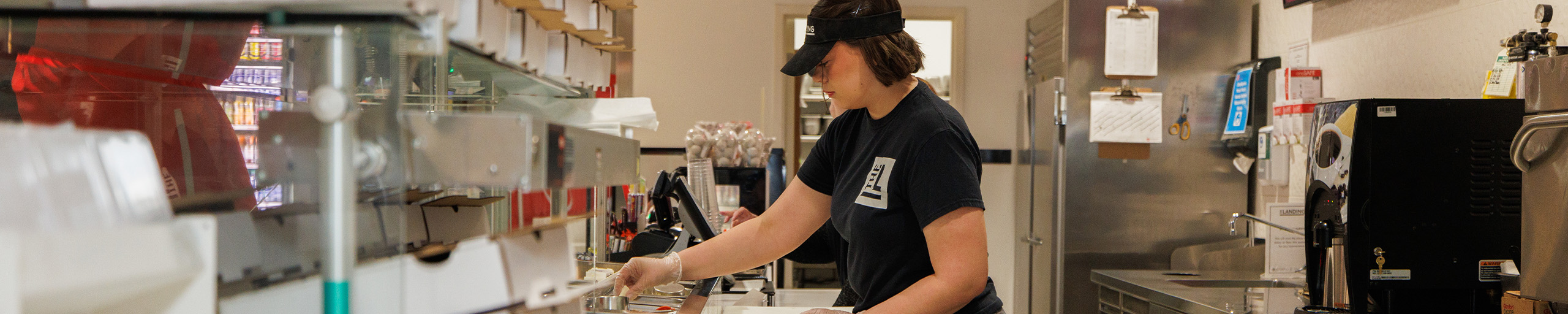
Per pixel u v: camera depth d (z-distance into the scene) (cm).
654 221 327
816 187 179
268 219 63
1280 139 318
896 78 144
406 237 80
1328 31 322
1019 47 564
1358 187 190
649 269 158
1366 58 298
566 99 134
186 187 76
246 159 69
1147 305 290
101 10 66
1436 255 189
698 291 157
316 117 62
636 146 99
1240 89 358
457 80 109
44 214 47
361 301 64
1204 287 287
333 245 62
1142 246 371
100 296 47
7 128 48
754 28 559
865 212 150
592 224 160
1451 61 255
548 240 87
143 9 64
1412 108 188
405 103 72
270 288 62
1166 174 370
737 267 175
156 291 52
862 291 160
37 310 43
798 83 570
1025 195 457
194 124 77
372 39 63
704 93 559
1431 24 264
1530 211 147
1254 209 368
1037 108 414
